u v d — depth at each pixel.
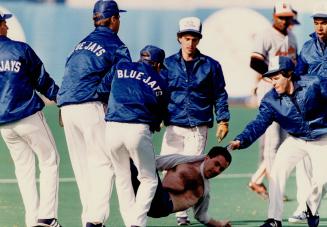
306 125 39.59
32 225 39.09
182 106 42.94
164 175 41.88
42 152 38.78
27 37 86.62
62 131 71.50
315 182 40.03
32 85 38.84
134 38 87.12
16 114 38.03
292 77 39.41
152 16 87.12
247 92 85.31
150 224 42.84
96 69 38.72
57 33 86.88
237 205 47.34
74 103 38.72
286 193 50.91
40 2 86.56
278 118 39.94
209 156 38.94
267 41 49.53
